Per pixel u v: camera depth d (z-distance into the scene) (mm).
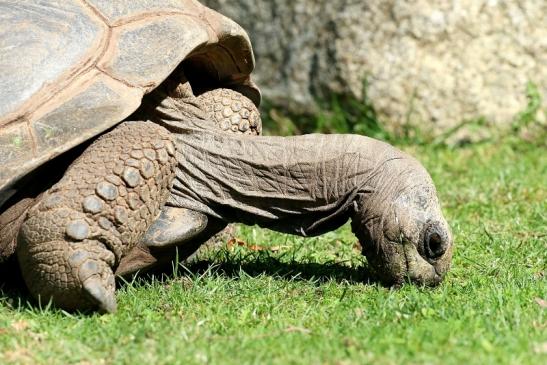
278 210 7438
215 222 7629
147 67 7008
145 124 7133
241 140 7406
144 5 7328
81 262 6582
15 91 6715
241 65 8188
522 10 13539
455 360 5531
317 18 13742
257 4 13969
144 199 6871
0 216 7012
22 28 6945
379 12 13461
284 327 6375
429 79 13477
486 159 12938
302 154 7289
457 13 13406
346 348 5812
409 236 7137
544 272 7863
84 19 7086
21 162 6578
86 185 6691
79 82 6832
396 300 6855
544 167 12156
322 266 8086
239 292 7234
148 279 7664
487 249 8547
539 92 13656
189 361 5734
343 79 13594
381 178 7211
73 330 6344
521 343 5770
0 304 6898
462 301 6863
